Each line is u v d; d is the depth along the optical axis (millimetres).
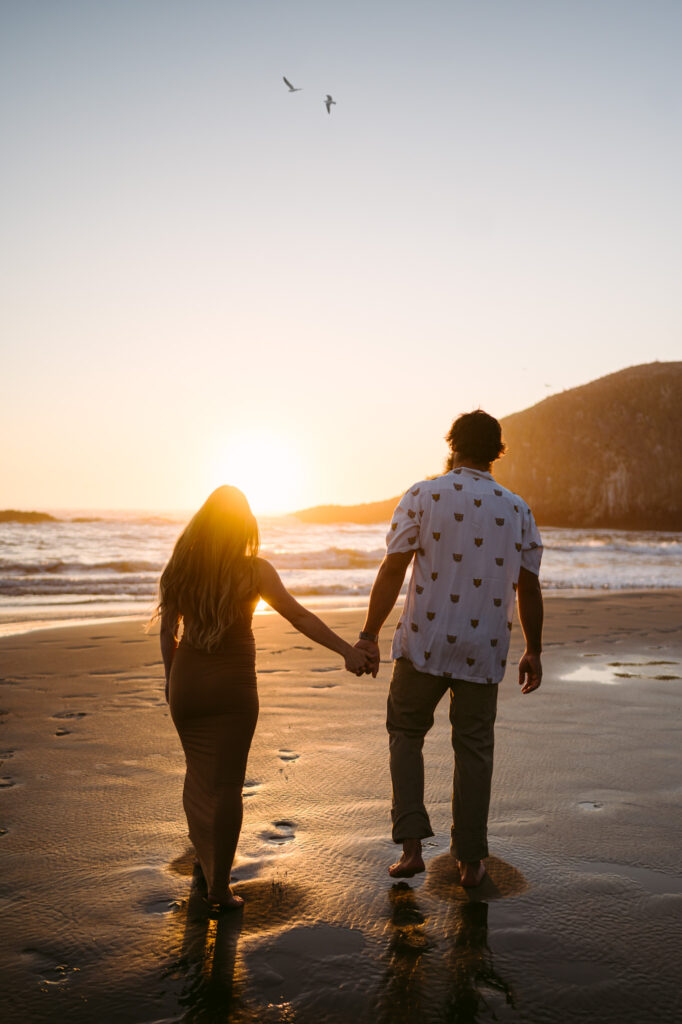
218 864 2699
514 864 3137
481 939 2531
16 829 3430
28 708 5680
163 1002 2162
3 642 8781
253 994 2205
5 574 20953
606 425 104375
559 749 4777
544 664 7688
